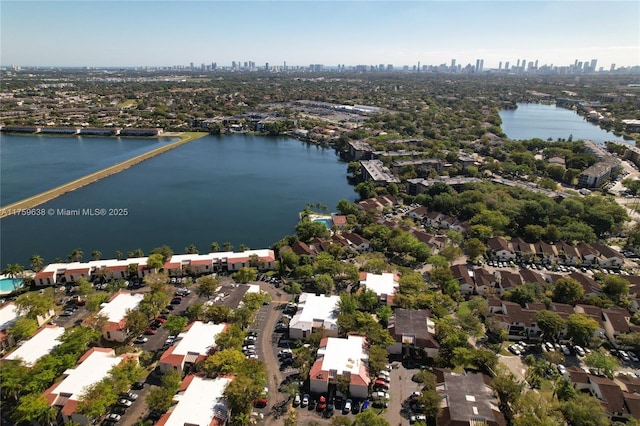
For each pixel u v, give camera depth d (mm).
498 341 114125
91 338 104500
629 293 134750
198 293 130500
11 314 116875
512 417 85312
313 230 175375
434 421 86625
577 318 111562
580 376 96875
